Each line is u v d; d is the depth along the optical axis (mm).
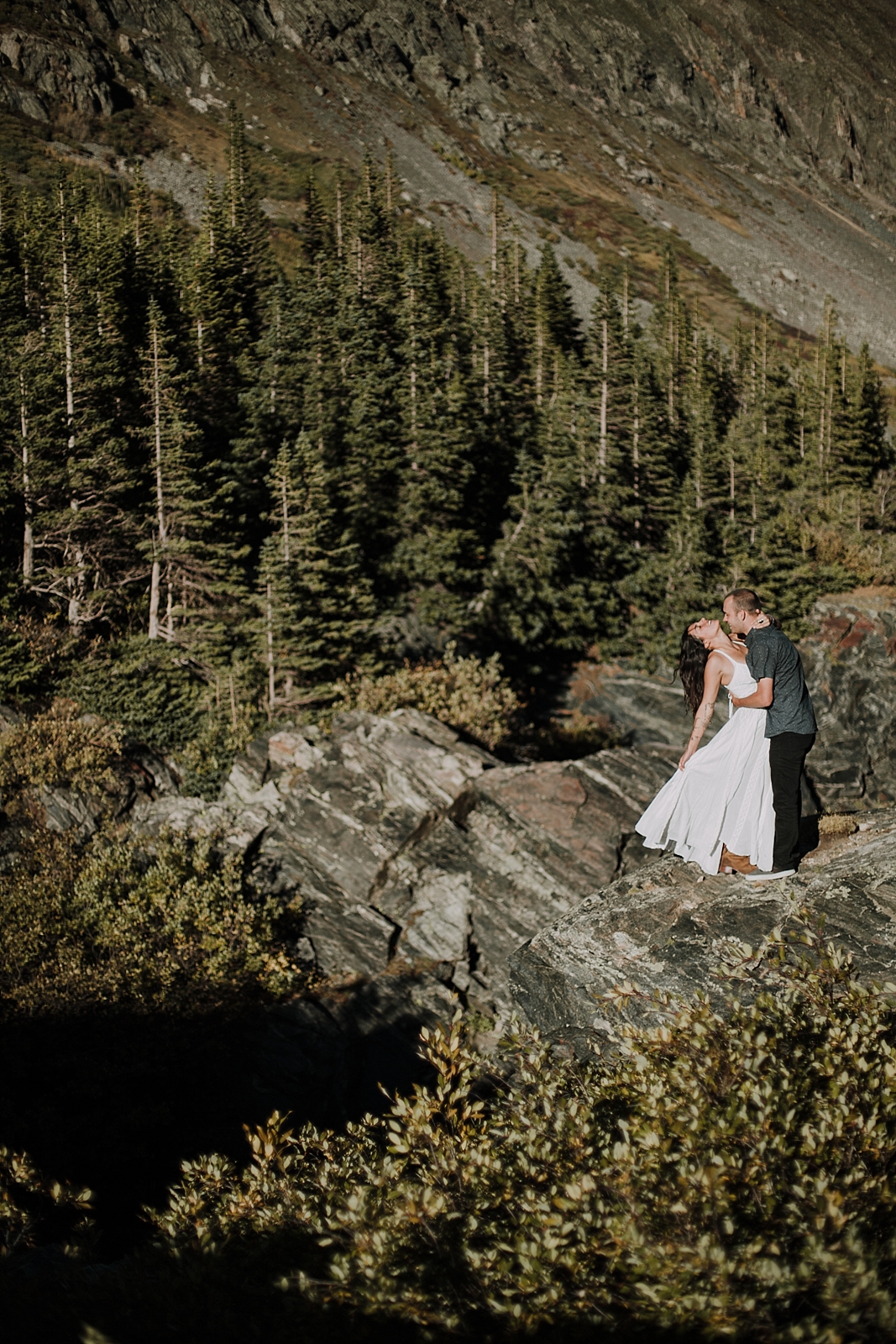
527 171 162125
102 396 33500
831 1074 4332
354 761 22141
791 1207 3629
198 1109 17969
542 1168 4578
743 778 6641
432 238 66938
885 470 63000
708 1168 3750
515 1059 6020
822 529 49344
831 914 6199
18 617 30078
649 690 41094
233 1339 4109
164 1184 16750
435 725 23203
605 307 52844
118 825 23672
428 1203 4145
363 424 40281
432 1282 4035
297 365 43906
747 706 6555
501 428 46969
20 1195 6410
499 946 20031
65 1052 17422
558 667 42625
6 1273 4574
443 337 51781
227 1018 18625
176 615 31750
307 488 31312
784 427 68062
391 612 35062
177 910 20016
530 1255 3811
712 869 6766
